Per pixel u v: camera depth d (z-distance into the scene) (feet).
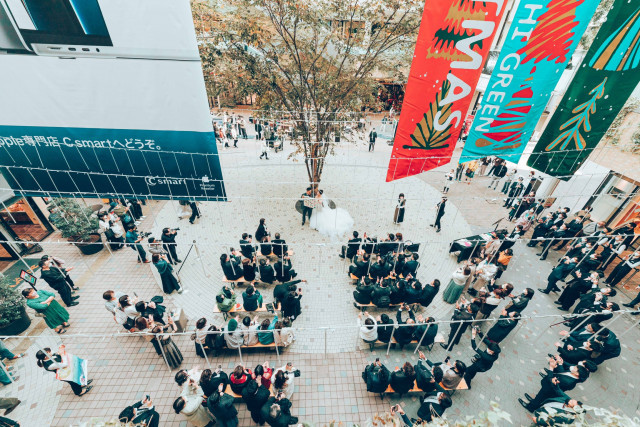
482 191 51.06
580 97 23.07
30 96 19.27
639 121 31.83
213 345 23.95
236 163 56.70
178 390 22.80
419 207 46.11
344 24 32.04
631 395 23.53
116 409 21.56
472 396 23.06
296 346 26.32
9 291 25.38
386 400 22.63
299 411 21.84
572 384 20.15
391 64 33.96
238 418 21.24
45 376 23.54
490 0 17.11
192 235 38.91
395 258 31.48
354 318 28.94
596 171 40.60
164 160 22.04
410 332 24.04
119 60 18.21
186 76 18.81
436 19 17.31
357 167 57.41
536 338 27.58
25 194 23.29
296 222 41.93
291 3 28.63
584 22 18.56
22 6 16.52
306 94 36.19
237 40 30.17
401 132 21.02
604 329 23.18
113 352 25.31
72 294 30.19
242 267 32.53
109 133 20.84
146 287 31.45
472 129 21.86
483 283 30.22
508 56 19.20
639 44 20.47
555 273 30.78
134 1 16.60
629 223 34.63
